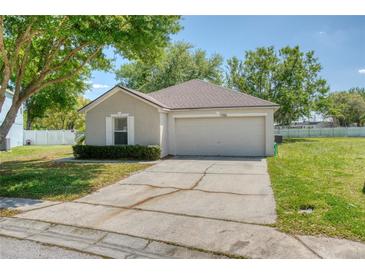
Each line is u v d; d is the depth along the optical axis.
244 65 30.98
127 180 8.88
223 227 4.80
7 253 4.11
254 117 14.75
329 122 56.12
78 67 11.71
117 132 15.27
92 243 4.40
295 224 4.78
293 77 28.97
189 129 15.49
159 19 10.20
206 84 17.95
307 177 8.55
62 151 19.81
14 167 11.77
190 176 9.33
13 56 9.13
